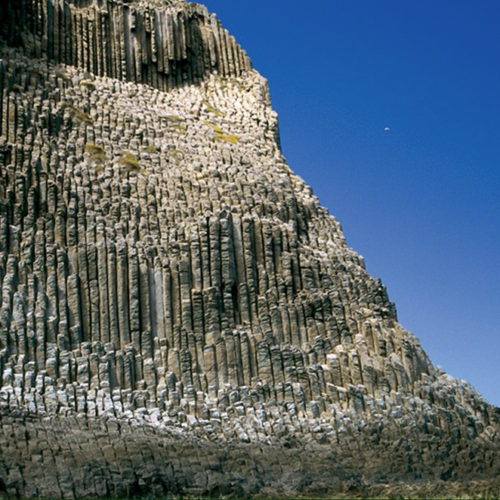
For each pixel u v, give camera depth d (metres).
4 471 44.91
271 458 51.78
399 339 60.56
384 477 52.69
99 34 69.94
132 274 56.84
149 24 72.44
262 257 61.09
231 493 48.44
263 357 57.22
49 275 55.03
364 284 63.00
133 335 55.72
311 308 60.19
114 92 68.06
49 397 50.75
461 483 53.09
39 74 64.69
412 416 56.84
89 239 57.19
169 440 50.41
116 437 49.50
